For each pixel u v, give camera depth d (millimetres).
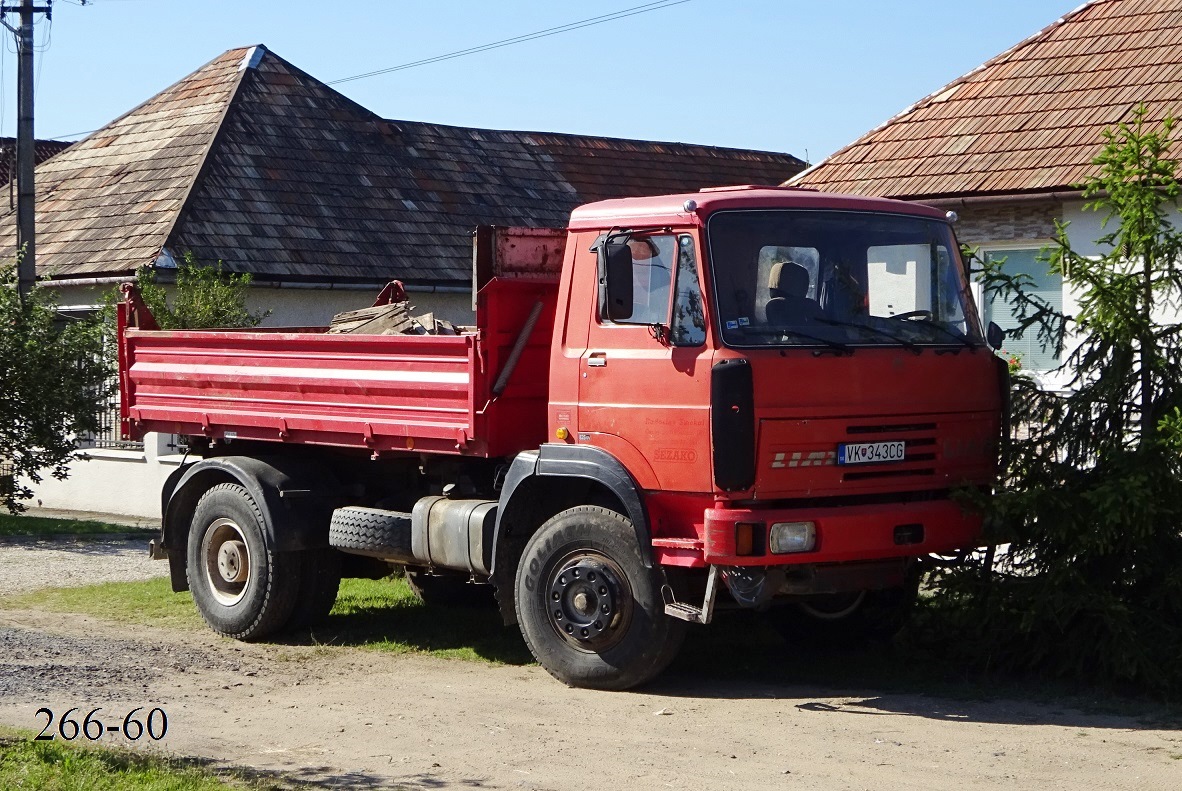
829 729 7441
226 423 10773
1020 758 6793
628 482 8031
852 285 8172
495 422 8805
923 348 8195
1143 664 7781
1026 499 8031
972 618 8445
